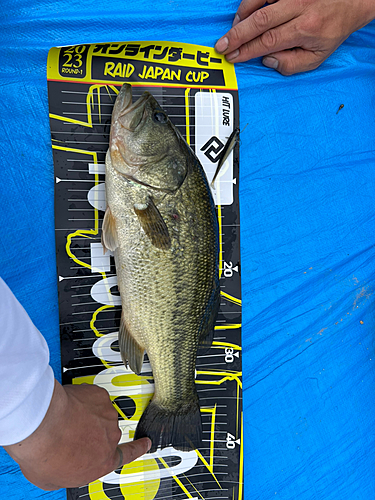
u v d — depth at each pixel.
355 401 0.89
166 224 0.79
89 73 0.82
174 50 0.84
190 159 0.80
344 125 0.89
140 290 0.80
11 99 0.82
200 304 0.81
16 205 0.82
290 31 0.83
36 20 0.83
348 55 0.89
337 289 0.89
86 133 0.82
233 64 0.86
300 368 0.88
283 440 0.87
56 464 0.74
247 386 0.86
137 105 0.78
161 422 0.82
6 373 0.70
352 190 0.89
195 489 0.84
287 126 0.88
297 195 0.88
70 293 0.82
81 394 0.78
